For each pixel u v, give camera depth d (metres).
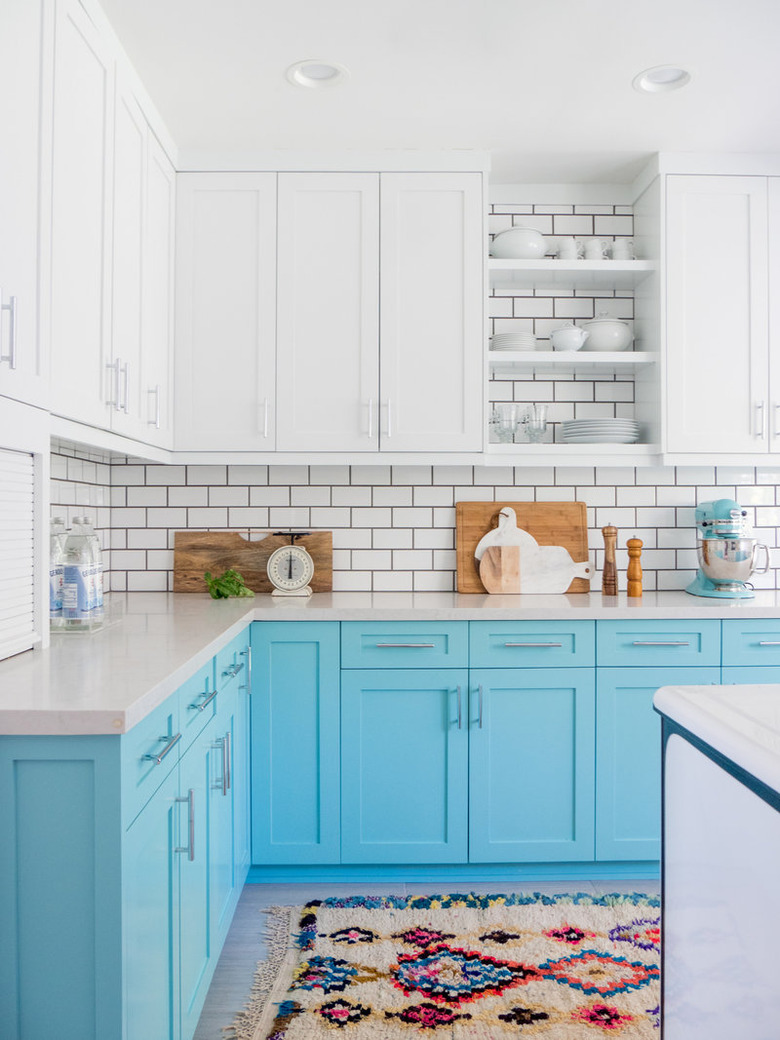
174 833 1.58
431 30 2.21
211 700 1.98
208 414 2.90
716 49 2.31
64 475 2.74
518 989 2.10
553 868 2.78
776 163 3.00
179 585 3.19
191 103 2.59
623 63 2.38
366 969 2.19
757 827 0.95
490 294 3.32
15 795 1.23
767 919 0.93
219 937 2.07
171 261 2.85
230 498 3.25
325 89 2.51
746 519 3.03
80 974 1.23
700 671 2.74
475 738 2.71
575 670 2.72
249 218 2.91
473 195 2.93
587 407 3.31
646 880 2.79
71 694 1.34
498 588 3.17
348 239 2.91
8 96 1.52
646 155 3.02
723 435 2.99
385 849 2.71
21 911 1.23
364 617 2.69
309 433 2.90
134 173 2.38
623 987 2.10
